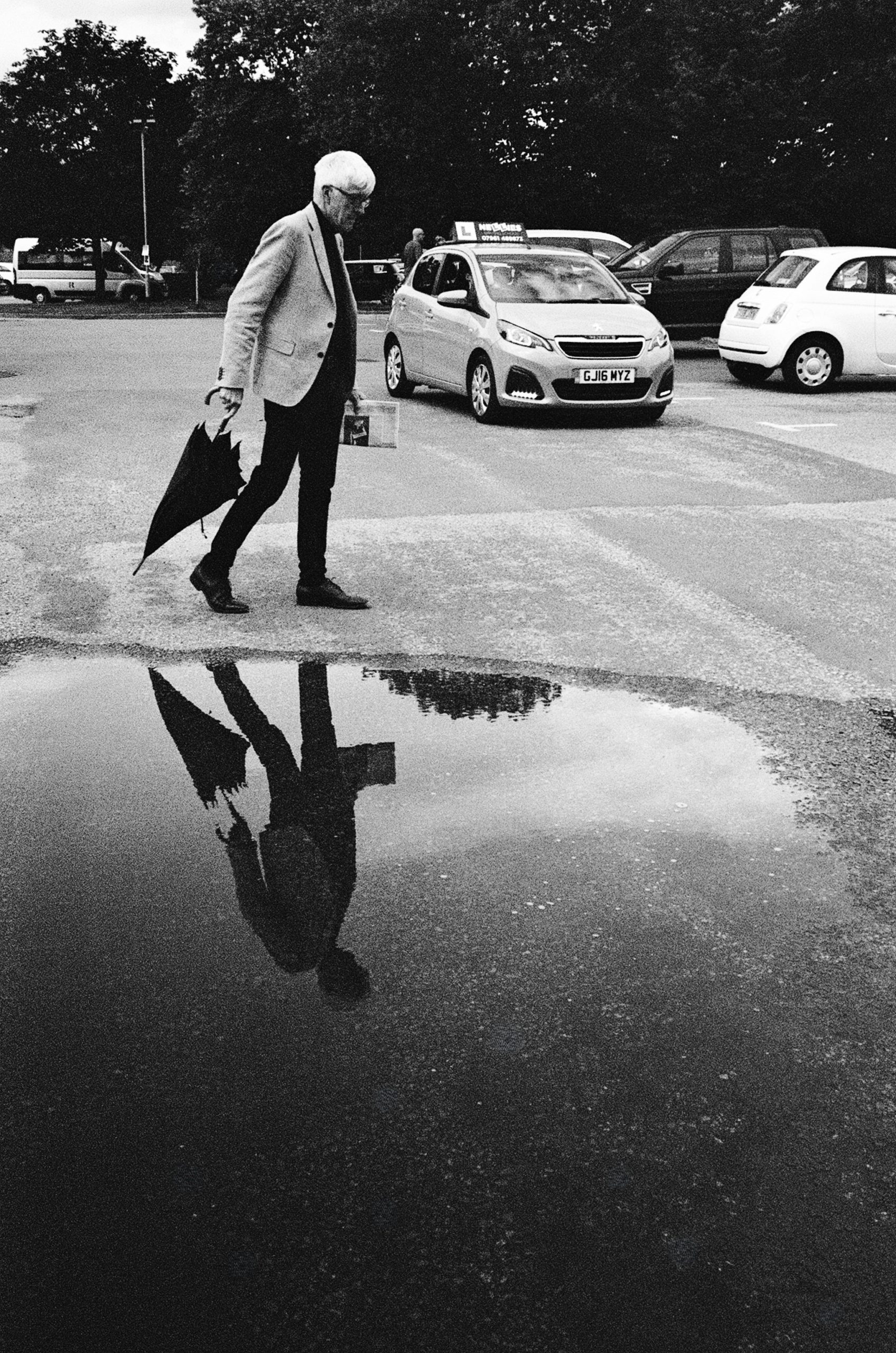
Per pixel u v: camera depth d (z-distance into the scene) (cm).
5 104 5944
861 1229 213
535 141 3938
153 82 6112
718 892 330
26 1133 235
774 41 3525
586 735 439
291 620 577
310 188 5391
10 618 574
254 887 328
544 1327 193
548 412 1273
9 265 5756
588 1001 279
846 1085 251
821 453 1077
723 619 589
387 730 440
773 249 2005
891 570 683
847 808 383
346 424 582
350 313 565
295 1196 219
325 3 4059
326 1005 276
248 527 580
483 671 508
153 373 1723
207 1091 247
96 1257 206
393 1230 211
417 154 3875
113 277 5822
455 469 989
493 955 297
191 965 292
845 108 3559
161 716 453
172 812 373
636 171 3897
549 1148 231
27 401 1373
